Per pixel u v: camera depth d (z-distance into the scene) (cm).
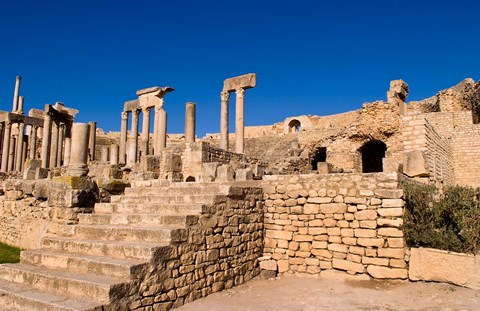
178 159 1966
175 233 661
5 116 3209
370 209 859
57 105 3616
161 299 608
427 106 3422
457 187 849
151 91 2897
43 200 1131
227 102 2359
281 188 994
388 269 813
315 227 930
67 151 3119
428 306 648
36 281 598
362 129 2297
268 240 990
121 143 3152
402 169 1077
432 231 801
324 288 801
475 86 2880
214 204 792
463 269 725
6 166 3150
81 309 481
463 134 2397
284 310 646
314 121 4859
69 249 696
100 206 948
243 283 856
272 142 3581
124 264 569
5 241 1290
